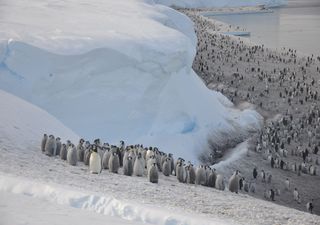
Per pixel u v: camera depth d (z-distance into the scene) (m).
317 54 98.19
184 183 26.05
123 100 42.16
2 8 57.19
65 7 63.75
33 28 45.19
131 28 51.28
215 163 43.38
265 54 94.56
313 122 58.03
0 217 11.81
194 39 72.81
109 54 40.41
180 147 42.88
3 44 38.28
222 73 77.25
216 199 22.94
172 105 45.62
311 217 23.30
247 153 45.06
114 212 15.12
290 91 69.50
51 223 11.62
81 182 20.53
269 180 40.12
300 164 44.34
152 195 20.75
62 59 38.88
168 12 71.25
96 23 52.38
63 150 25.70
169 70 44.66
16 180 16.86
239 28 138.75
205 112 50.16
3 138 26.81
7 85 37.78
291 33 132.62
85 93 40.53
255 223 19.30
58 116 39.31
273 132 53.06
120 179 23.11
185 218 15.49
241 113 56.97
